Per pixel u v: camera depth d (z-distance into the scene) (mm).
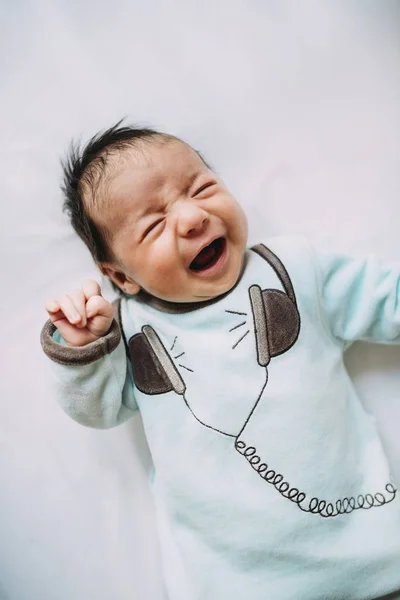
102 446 927
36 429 935
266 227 927
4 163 959
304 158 933
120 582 890
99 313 745
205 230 749
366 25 936
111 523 909
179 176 765
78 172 816
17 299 953
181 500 780
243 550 748
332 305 822
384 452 825
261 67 946
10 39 963
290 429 751
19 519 917
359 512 758
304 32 942
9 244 956
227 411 766
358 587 739
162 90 952
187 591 784
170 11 955
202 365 785
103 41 958
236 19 949
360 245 909
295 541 739
